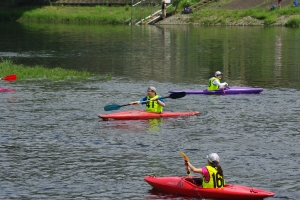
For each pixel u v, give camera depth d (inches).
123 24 6781.5
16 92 2608.3
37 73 3115.2
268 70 3353.8
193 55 4020.7
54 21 7126.0
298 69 3373.5
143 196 1365.7
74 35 5447.8
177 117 2149.4
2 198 1350.9
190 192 1349.7
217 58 3875.5
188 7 6776.6
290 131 1943.9
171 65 3575.3
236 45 4562.0
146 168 1568.7
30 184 1445.6
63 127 1987.0
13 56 3991.1
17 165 1587.1
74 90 2682.1
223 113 2214.6
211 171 1343.5
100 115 2095.2
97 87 2775.6
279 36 5152.6
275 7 6392.7
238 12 6491.1
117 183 1454.2
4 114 2165.4
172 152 1711.4
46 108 2273.6
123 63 3654.0
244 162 1614.2
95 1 7372.1
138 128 1983.3
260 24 6225.4
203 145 1779.0
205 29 5994.1
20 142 1804.9
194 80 3036.4
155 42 4837.6
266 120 2098.9
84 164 1598.2
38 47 4520.2
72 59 3843.5
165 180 1387.8
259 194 1310.3
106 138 1857.8
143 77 3120.1
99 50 4313.5
